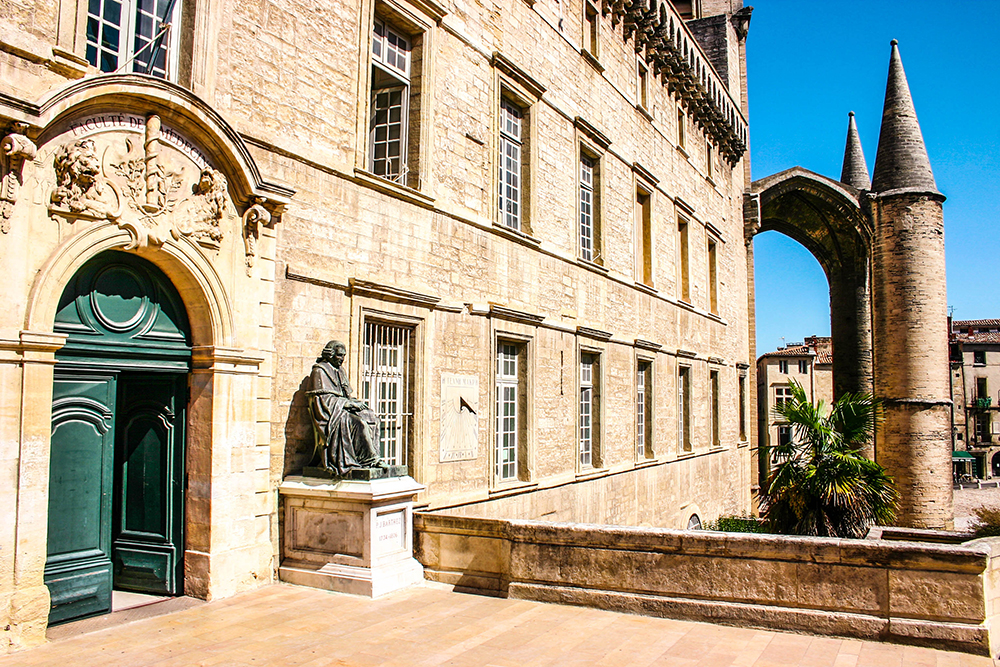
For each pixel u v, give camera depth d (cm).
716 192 2811
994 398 6369
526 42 1437
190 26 790
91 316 696
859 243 3900
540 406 1421
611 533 779
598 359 1694
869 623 676
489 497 1227
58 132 634
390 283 1037
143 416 806
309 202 916
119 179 684
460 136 1211
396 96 1143
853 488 1471
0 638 584
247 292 815
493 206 1293
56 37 649
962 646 643
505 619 728
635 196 1953
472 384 1209
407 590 829
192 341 791
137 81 677
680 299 2288
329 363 878
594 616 744
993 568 688
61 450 679
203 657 595
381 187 1024
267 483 837
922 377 2922
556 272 1506
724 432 2753
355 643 641
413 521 899
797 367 6400
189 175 754
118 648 613
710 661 609
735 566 730
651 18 2017
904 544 678
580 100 1653
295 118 905
